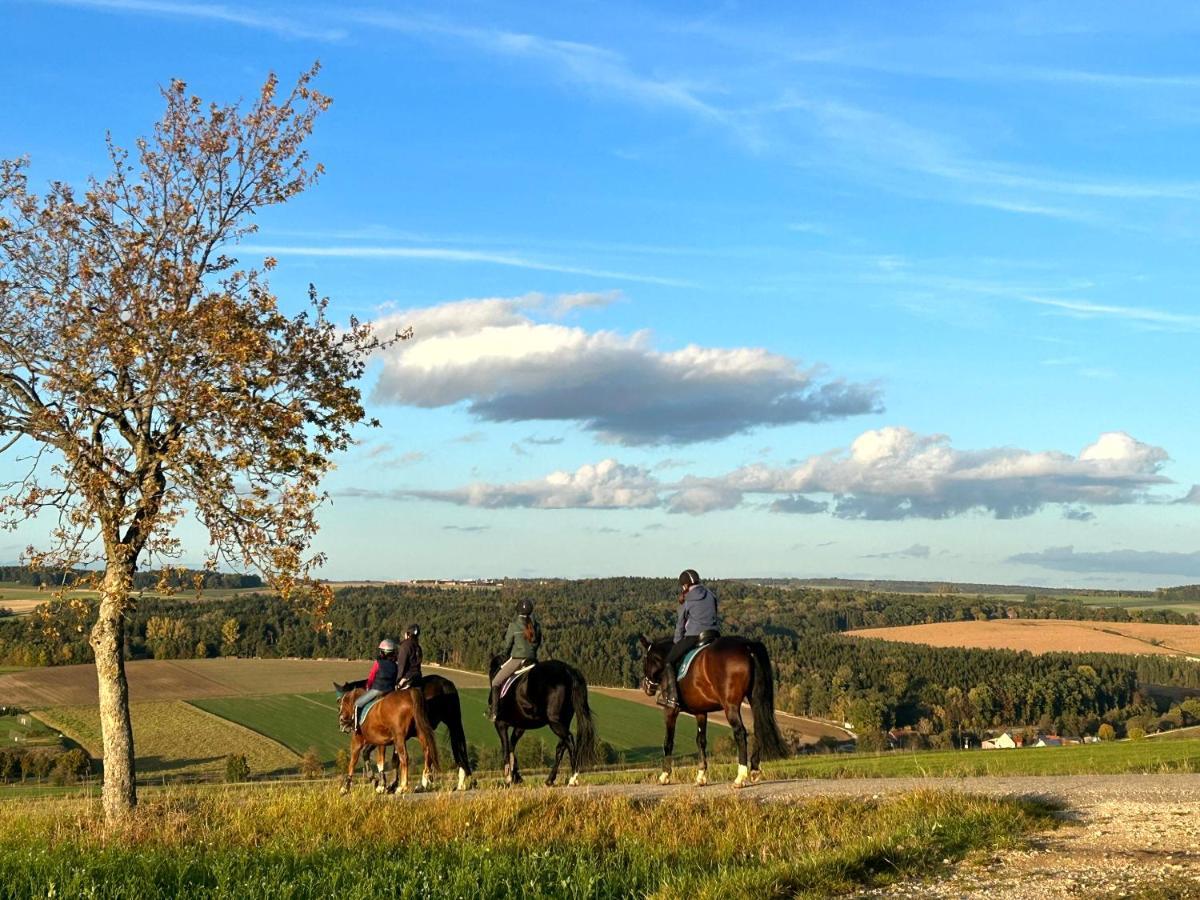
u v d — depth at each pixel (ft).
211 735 212.64
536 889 32.30
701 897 30.45
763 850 35.99
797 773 68.18
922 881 31.99
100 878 34.60
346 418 55.93
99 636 53.21
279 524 50.80
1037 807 39.70
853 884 31.96
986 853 34.27
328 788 64.59
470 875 33.42
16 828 44.98
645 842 38.45
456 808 44.11
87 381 49.57
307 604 52.65
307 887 32.76
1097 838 35.68
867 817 40.75
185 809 48.78
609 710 224.53
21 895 32.63
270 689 254.88
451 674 283.79
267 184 58.08
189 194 56.95
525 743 187.32
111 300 52.54
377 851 37.63
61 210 54.39
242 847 38.75
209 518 51.08
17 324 52.65
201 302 51.88
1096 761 73.77
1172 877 30.30
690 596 56.03
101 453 51.31
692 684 54.13
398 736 60.18
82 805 58.59
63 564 50.60
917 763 76.69
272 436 51.39
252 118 58.18
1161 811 39.68
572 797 47.14
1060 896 29.48
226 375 52.24
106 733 53.11
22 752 178.19
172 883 34.17
